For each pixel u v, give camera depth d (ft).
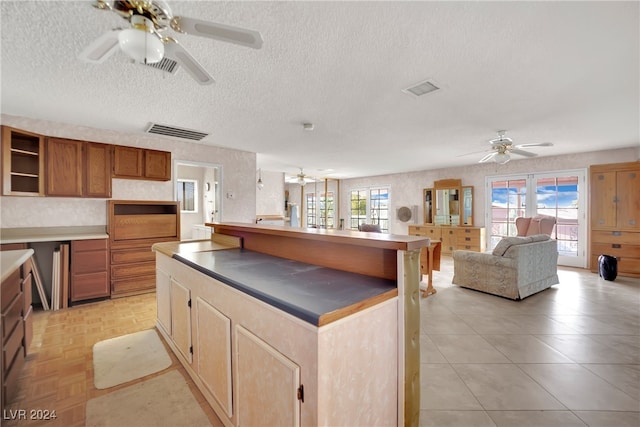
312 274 5.02
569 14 5.20
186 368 6.61
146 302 11.58
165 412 5.36
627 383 6.20
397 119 11.16
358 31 5.71
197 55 6.58
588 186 17.61
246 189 17.56
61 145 11.01
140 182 13.58
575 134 13.42
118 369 6.75
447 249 23.27
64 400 5.72
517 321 9.67
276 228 6.97
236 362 4.55
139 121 11.39
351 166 23.52
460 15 5.24
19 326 6.25
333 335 3.24
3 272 4.92
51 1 4.81
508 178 20.84
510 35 5.84
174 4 4.91
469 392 5.95
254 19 5.34
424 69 7.23
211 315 5.25
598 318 9.89
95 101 9.29
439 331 8.91
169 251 7.54
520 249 11.88
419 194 26.32
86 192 11.57
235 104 9.58
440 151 17.19
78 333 8.75
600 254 16.24
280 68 7.19
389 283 4.44
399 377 4.23
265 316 3.90
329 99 9.18
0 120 10.39
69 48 6.29
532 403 5.60
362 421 3.65
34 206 11.16
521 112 10.36
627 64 6.97
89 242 11.37
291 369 3.41
